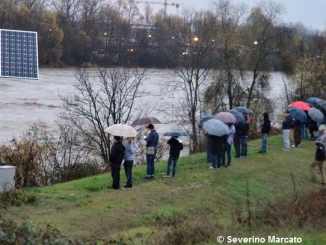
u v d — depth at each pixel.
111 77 58.25
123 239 11.26
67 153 27.50
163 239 12.20
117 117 32.25
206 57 42.16
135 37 105.06
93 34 99.44
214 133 21.14
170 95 52.97
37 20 94.69
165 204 17.86
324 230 12.51
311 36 81.75
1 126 39.09
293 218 13.58
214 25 42.25
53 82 70.88
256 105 37.25
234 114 24.45
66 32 96.50
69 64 95.25
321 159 22.34
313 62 43.16
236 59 39.84
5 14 90.19
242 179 21.44
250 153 25.88
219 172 21.92
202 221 13.17
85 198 17.89
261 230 12.65
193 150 32.84
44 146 24.41
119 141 19.08
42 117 44.09
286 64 41.56
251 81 40.16
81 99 50.81
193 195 19.05
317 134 29.91
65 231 14.09
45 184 22.83
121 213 16.56
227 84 38.91
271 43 40.94
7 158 22.22
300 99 41.66
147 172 20.73
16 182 21.95
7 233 7.27
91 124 33.78
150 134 20.77
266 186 21.22
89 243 10.42
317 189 20.92
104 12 106.44
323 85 42.16
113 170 19.05
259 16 41.66
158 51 86.25
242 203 19.19
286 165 24.23
